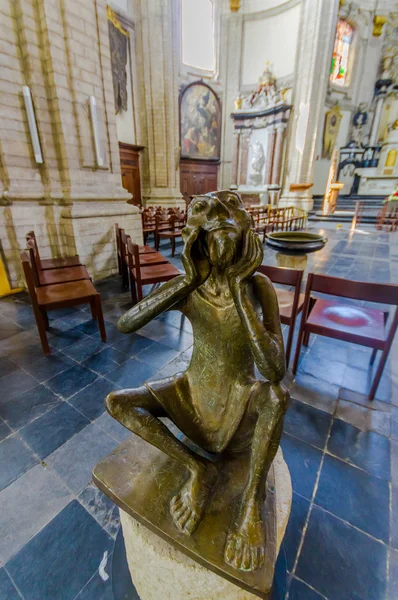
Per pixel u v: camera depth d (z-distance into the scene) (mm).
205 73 12734
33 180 3951
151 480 916
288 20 11547
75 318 3229
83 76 4000
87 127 4160
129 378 2219
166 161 10773
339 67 13758
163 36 9445
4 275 3928
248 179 13609
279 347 749
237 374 883
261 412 787
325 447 1627
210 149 13836
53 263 3578
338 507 1334
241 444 972
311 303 2424
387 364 2383
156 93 9977
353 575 1110
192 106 12656
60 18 3645
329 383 2143
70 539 1224
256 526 749
